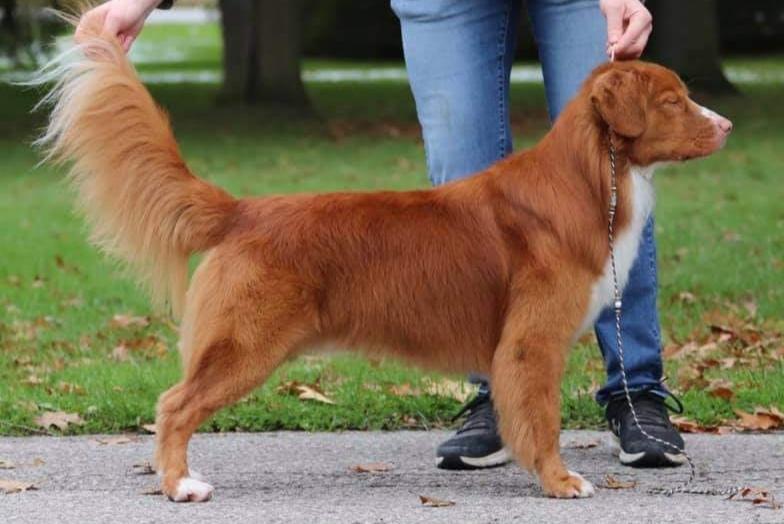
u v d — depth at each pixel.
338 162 33.16
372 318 9.43
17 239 22.72
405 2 10.62
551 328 9.32
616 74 9.32
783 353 14.55
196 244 9.45
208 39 81.38
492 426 10.45
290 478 10.19
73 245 22.11
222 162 33.19
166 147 9.49
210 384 9.23
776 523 8.70
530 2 10.62
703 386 12.89
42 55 47.16
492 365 9.48
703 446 11.02
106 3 10.20
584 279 9.38
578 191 9.41
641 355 10.65
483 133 10.54
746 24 64.94
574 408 12.09
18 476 10.25
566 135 9.50
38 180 30.48
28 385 13.14
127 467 10.52
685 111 9.48
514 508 9.09
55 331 16.20
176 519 8.89
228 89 44.09
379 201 9.59
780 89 47.41
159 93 47.25
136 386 12.91
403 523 8.73
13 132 38.62
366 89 50.03
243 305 9.18
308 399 12.48
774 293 17.69
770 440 11.21
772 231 22.33
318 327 9.38
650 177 9.70
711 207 25.27
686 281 18.42
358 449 11.10
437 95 10.54
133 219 9.52
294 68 42.97
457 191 9.63
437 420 12.07
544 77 10.70
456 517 8.87
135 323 16.62
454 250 9.41
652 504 9.20
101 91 9.45
